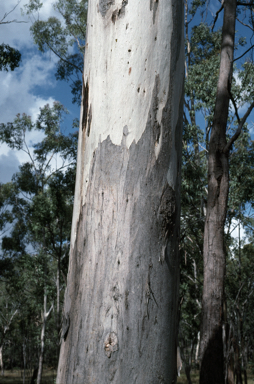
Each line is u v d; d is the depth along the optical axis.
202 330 4.76
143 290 0.88
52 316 23.47
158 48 1.02
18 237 18.92
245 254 15.75
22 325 25.67
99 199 0.96
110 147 0.98
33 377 20.78
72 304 0.95
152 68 1.01
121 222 0.92
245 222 12.84
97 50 1.06
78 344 0.89
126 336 0.85
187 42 14.41
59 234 16.64
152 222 0.92
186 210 10.14
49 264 17.64
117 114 0.99
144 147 0.96
